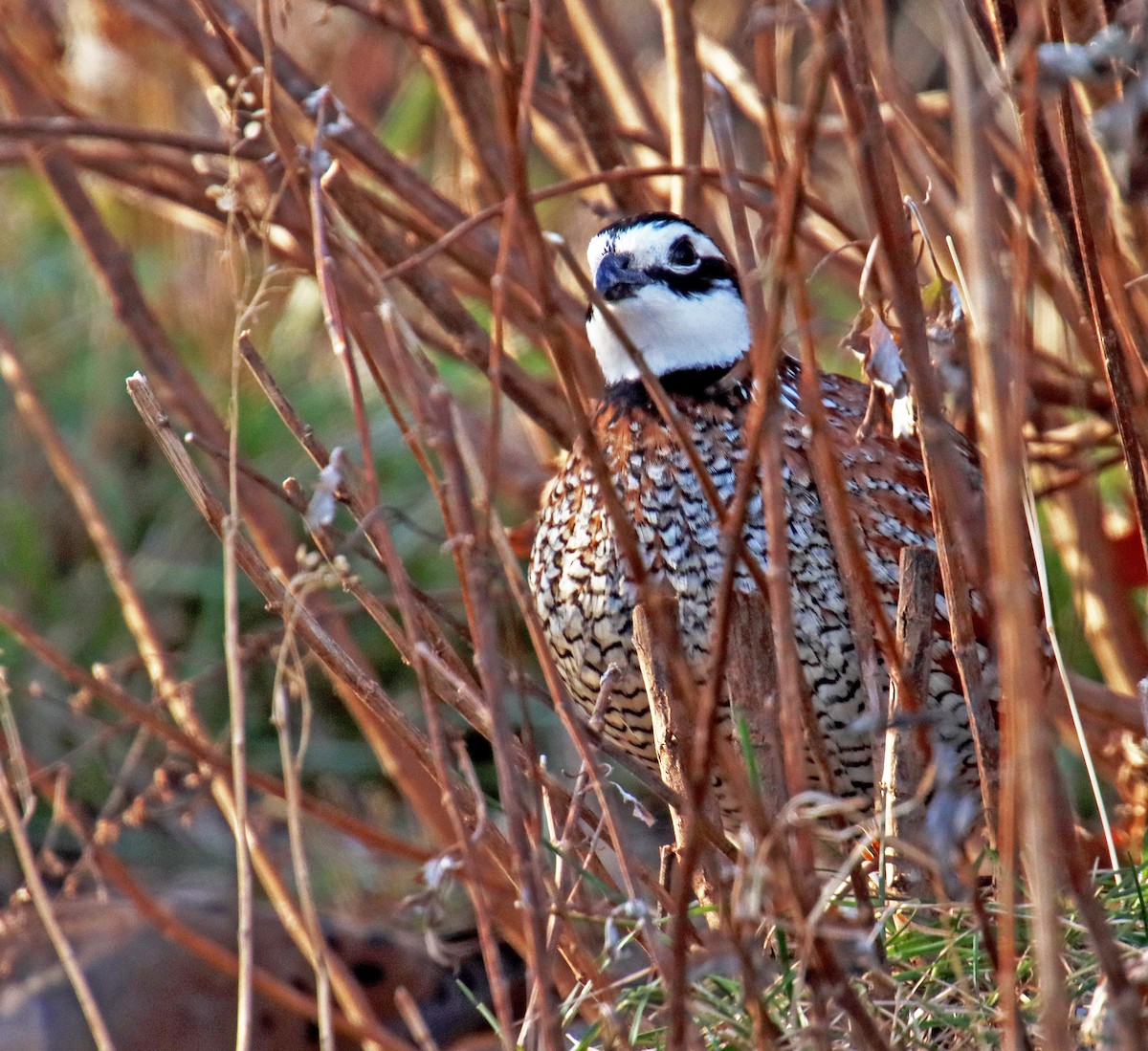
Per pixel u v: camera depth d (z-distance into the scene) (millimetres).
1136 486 5801
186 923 7770
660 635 4668
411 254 8086
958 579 5348
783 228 4148
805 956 4539
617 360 7133
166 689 7902
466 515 4566
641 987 5320
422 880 5832
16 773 8211
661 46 12000
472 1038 7590
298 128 8000
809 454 6535
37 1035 7227
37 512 10914
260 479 5578
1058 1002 3936
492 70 4645
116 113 10742
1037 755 3910
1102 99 5914
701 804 4461
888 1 10492
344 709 10430
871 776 6609
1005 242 6684
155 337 8625
